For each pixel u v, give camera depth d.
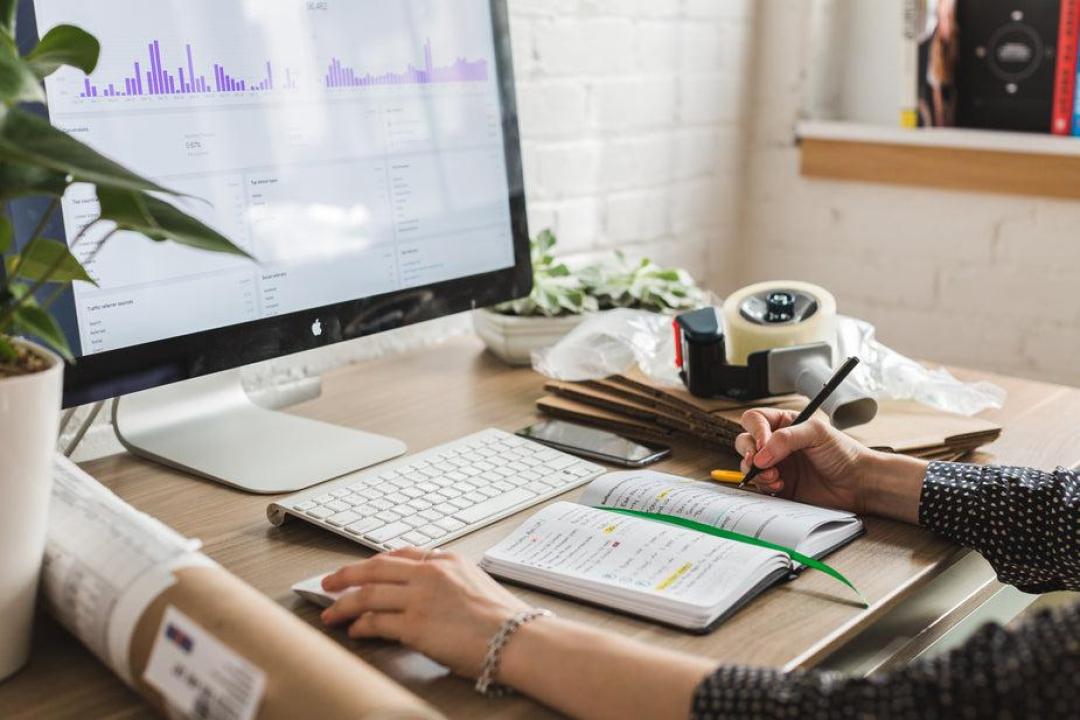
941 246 1.85
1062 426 1.15
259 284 1.00
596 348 1.19
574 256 1.72
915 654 0.94
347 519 0.88
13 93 0.58
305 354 1.38
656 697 0.62
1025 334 1.80
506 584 0.80
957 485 0.90
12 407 0.64
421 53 1.12
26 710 0.66
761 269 2.07
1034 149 1.69
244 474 0.98
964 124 1.86
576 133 1.67
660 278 1.44
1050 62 1.74
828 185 1.96
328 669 0.58
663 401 1.10
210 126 0.95
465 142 1.18
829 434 0.94
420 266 1.14
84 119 0.87
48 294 0.86
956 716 0.55
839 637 0.73
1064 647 0.54
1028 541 0.88
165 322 0.93
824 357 1.08
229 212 0.97
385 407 1.20
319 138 1.03
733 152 2.00
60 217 0.86
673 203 1.88
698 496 0.90
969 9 1.82
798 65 1.94
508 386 1.28
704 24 1.85
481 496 0.93
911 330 1.92
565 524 0.85
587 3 1.64
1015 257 1.78
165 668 0.61
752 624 0.74
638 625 0.74
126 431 1.04
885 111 1.97
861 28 1.97
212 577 0.65
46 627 0.76
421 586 0.71
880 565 0.84
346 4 1.05
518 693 0.68
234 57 0.96
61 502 0.75
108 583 0.66
